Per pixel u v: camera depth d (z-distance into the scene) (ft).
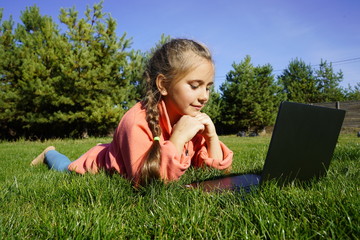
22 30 60.75
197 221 4.12
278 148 5.07
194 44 6.28
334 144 6.04
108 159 7.21
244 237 3.56
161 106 6.54
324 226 3.71
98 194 5.50
